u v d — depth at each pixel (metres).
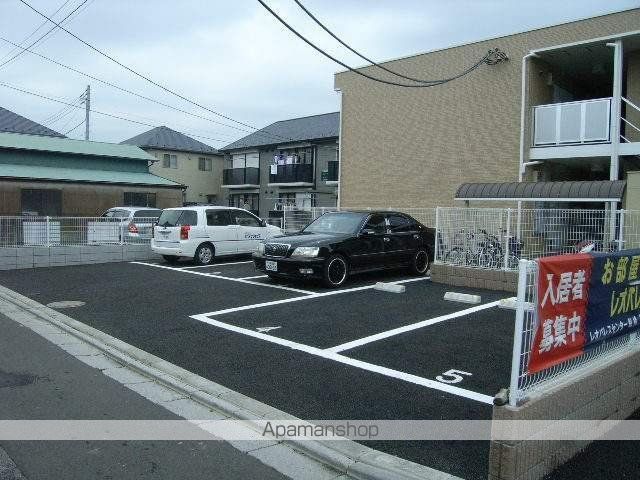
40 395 4.73
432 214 13.59
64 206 23.16
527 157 14.28
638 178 9.74
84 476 3.32
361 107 18.44
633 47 13.21
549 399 3.26
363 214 10.91
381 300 8.75
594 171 16.56
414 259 11.52
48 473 3.35
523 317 3.07
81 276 11.86
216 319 7.53
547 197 10.86
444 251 10.62
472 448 3.67
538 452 3.18
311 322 7.27
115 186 24.66
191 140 36.75
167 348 6.16
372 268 10.69
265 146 31.08
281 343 6.29
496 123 14.93
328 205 28.53
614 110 12.72
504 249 9.74
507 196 11.46
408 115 17.08
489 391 4.75
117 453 3.66
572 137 13.53
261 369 5.38
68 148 25.73
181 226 13.58
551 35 13.90
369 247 10.55
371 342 6.29
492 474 3.04
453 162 15.92
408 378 5.08
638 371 4.45
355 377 5.12
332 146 28.36
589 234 8.52
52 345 6.45
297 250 9.73
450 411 4.31
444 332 6.72
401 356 5.76
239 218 14.76
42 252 13.51
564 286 3.43
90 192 23.92
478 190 11.99
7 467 3.42
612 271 3.98
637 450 3.65
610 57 14.14
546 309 3.27
